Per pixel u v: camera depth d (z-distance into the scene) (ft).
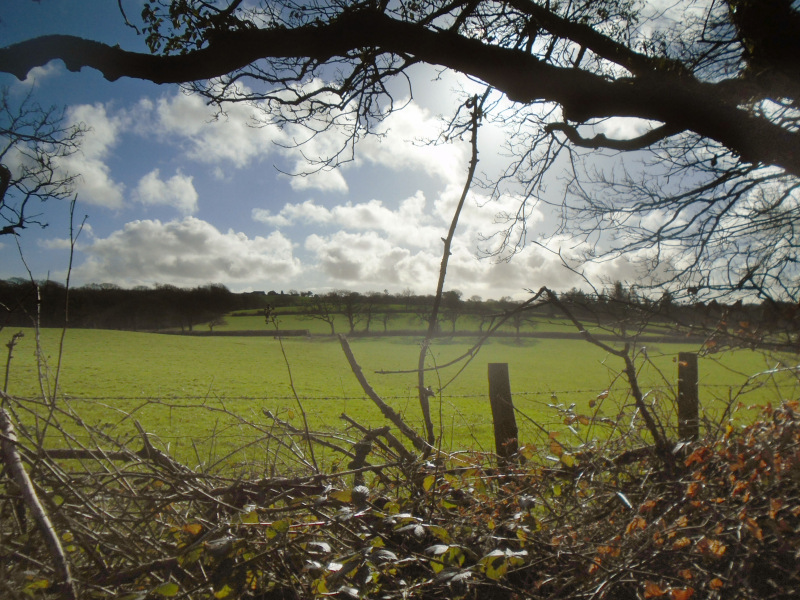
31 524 9.07
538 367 145.48
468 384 104.22
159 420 47.37
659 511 10.24
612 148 20.52
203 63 16.74
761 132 15.58
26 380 69.77
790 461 9.16
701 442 11.50
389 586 8.09
